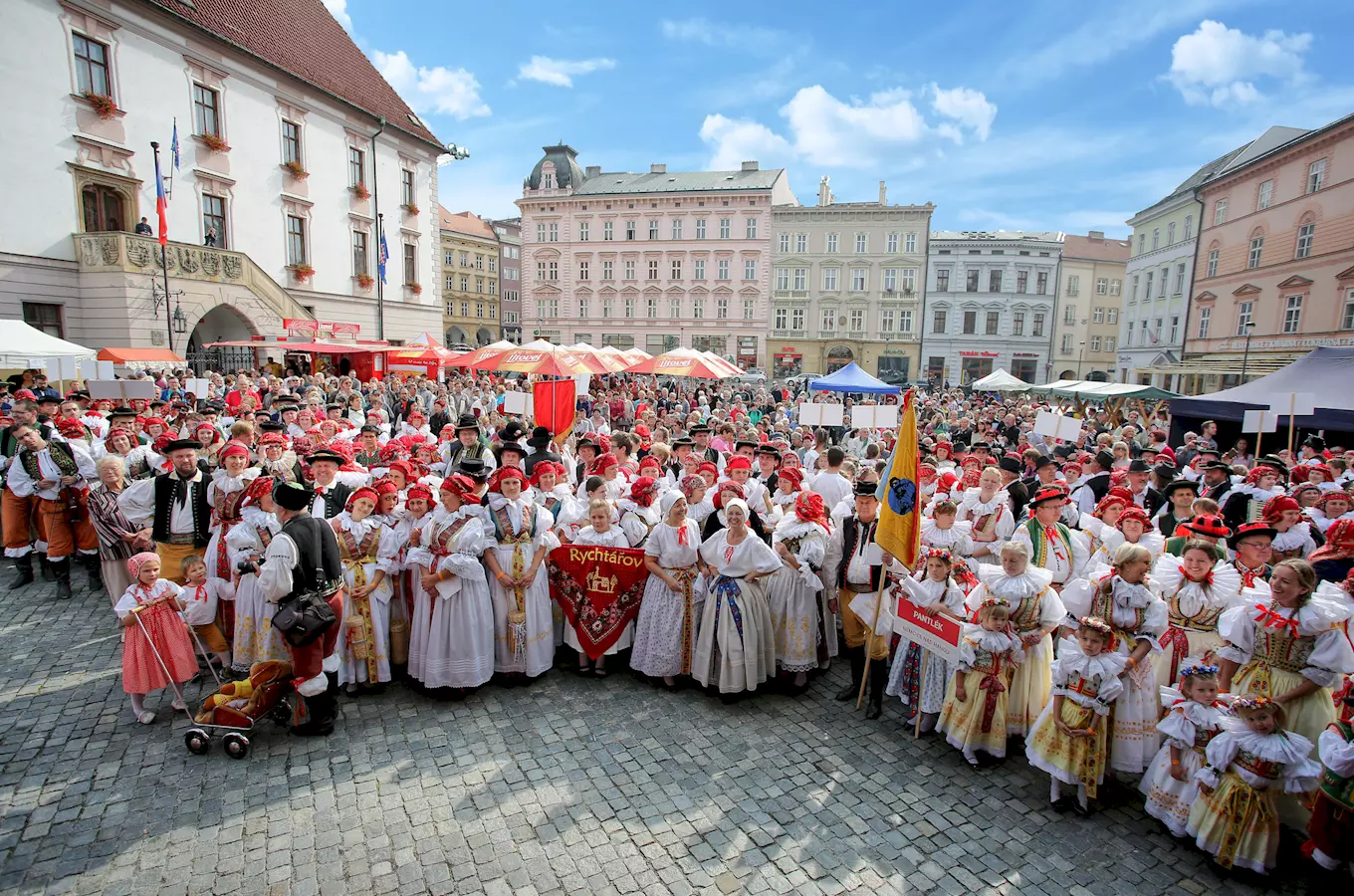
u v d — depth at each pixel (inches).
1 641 253.0
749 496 273.3
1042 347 2169.0
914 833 164.2
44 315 781.9
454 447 366.9
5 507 307.1
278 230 1055.6
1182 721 162.2
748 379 1606.8
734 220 2133.4
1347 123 1073.5
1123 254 2324.1
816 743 203.0
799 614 230.4
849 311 2159.2
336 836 157.2
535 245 2268.7
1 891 137.8
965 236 2199.8
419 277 1359.5
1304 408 411.5
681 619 231.0
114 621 273.6
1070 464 344.5
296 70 1085.8
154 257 828.0
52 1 764.0
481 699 223.8
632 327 2235.5
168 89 888.9
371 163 1229.1
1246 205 1326.3
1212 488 331.3
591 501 240.4
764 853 156.1
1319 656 160.6
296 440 323.9
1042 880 150.0
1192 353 1501.0
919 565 214.1
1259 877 150.6
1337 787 141.4
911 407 205.2
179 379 653.9
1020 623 189.6
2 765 179.8
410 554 216.4
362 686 226.7
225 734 186.7
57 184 779.4
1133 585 175.9
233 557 214.2
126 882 141.7
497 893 142.1
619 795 175.2
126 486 272.5
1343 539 209.5
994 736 190.4
